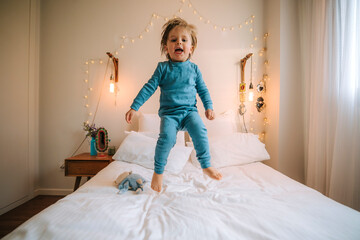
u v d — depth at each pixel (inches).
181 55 44.7
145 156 67.3
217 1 92.8
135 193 44.1
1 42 74.1
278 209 33.3
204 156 39.6
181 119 41.9
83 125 91.8
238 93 93.4
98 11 91.8
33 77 87.9
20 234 25.8
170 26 48.6
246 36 93.4
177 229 27.3
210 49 92.7
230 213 32.3
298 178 83.6
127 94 92.4
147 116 87.0
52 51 91.6
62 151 91.8
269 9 90.6
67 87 92.0
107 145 84.0
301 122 83.7
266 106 92.6
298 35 83.6
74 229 26.5
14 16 79.1
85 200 36.1
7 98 76.3
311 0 76.7
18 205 80.0
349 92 58.7
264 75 93.0
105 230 26.7
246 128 93.4
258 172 57.7
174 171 60.9
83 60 92.0
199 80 48.5
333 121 65.2
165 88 44.1
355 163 56.6
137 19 92.0
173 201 37.7
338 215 31.0
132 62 92.3
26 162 84.4
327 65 67.2
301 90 83.5
